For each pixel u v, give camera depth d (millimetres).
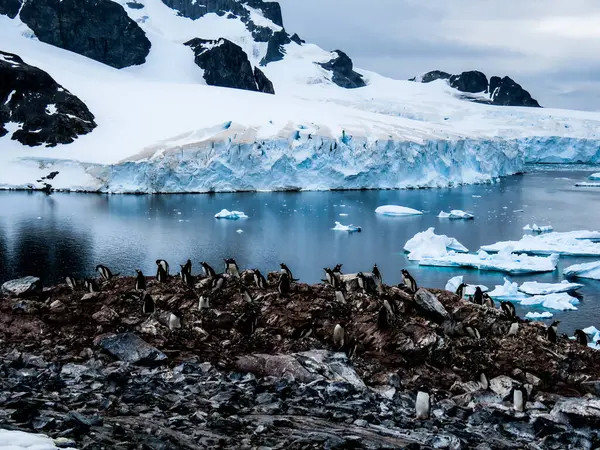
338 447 10695
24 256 57688
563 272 54250
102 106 121125
